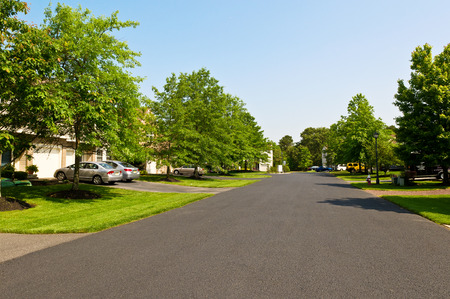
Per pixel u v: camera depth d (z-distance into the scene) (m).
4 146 9.26
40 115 10.56
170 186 20.83
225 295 3.48
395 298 3.41
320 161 107.31
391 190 18.38
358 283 3.85
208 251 5.34
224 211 10.05
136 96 13.55
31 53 8.98
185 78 29.75
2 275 4.21
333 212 9.80
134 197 14.48
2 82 8.80
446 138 18.39
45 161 22.14
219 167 31.06
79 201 12.55
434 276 4.11
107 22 13.01
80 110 10.25
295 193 16.33
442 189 18.38
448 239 6.24
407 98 21.19
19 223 8.17
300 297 3.43
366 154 39.44
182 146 26.20
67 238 6.54
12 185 15.23
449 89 19.52
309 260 4.82
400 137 21.45
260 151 56.91
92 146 13.55
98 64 12.71
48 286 3.79
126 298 3.41
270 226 7.53
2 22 8.78
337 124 46.41
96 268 4.47
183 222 8.20
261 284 3.81
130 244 5.90
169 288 3.69
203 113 29.30
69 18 12.06
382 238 6.30
